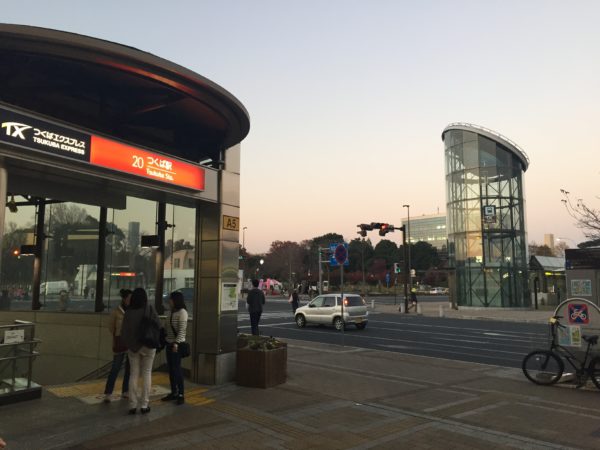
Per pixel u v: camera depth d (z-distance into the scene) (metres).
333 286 84.56
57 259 12.14
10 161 5.79
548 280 44.47
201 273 8.79
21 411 6.64
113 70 6.65
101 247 11.56
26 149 5.69
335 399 7.62
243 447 5.34
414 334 19.50
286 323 23.83
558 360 8.92
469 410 7.07
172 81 7.01
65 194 8.53
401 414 6.81
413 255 100.81
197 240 8.89
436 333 20.00
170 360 7.21
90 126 8.46
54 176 6.71
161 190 7.69
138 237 10.92
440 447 5.46
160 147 9.63
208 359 8.55
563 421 6.52
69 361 11.25
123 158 6.94
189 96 7.45
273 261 91.62
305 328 21.56
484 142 39.59
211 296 8.64
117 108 8.80
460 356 13.46
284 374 8.88
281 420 6.39
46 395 7.57
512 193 38.88
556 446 5.51
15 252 12.55
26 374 7.28
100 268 11.52
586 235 15.57
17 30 5.52
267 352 8.38
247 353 8.43
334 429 6.06
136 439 5.53
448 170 42.31
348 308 20.62
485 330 21.45
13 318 12.08
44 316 11.76
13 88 7.29
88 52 6.16
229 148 9.10
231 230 8.90
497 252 38.28
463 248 39.66
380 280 87.94
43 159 5.97
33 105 7.70
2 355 6.96
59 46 5.93
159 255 10.46
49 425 6.01
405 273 33.78
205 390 8.04
